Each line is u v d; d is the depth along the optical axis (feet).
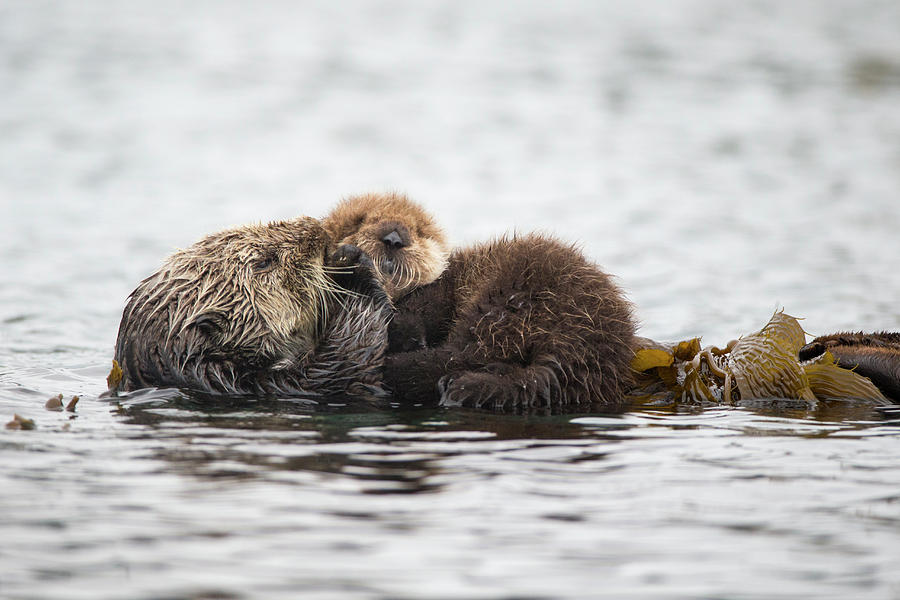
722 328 48.42
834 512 22.74
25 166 91.15
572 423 30.68
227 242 34.12
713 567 20.04
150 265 62.85
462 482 24.34
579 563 20.18
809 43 146.61
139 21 162.50
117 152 97.76
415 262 37.93
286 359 34.27
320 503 22.85
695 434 29.30
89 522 21.71
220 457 26.20
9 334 47.75
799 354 36.96
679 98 120.67
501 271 35.81
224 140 103.96
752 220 74.33
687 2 179.83
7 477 24.41
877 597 18.90
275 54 144.25
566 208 79.56
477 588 19.11
